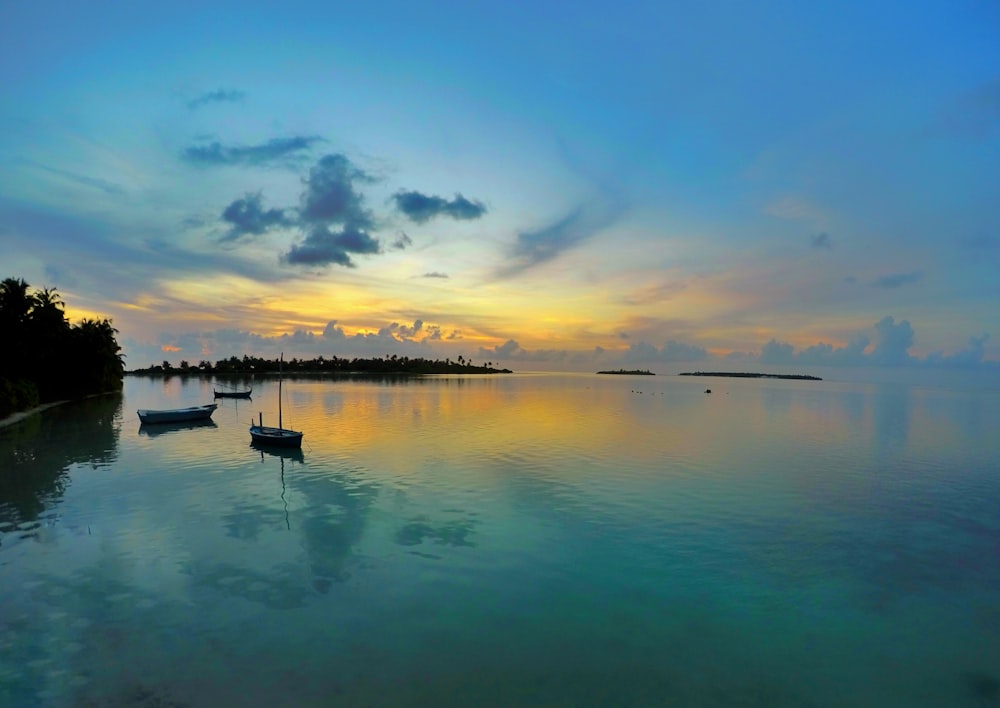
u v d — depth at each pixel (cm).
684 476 3108
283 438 4100
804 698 1132
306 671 1171
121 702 1065
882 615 1482
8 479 3008
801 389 17038
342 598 1512
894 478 3139
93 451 3959
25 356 7225
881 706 1116
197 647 1259
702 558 1848
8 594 1527
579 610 1466
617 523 2205
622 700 1102
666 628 1384
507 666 1205
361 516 2270
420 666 1198
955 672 1238
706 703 1103
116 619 1387
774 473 3231
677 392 13425
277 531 2075
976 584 1681
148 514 2300
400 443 4297
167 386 15462
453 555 1834
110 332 11125
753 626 1409
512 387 15838
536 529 2114
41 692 1095
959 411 7900
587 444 4278
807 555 1897
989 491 2839
